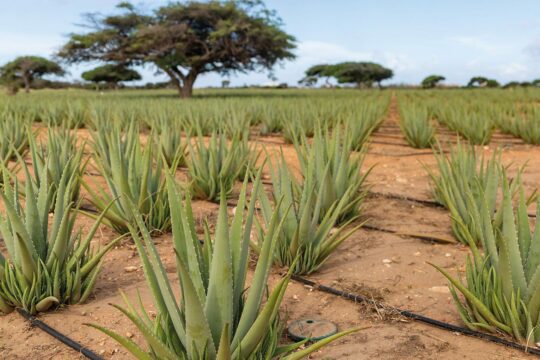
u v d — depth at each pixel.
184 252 1.41
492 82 54.22
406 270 2.53
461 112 8.47
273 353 1.49
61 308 2.10
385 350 1.78
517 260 1.77
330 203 2.98
